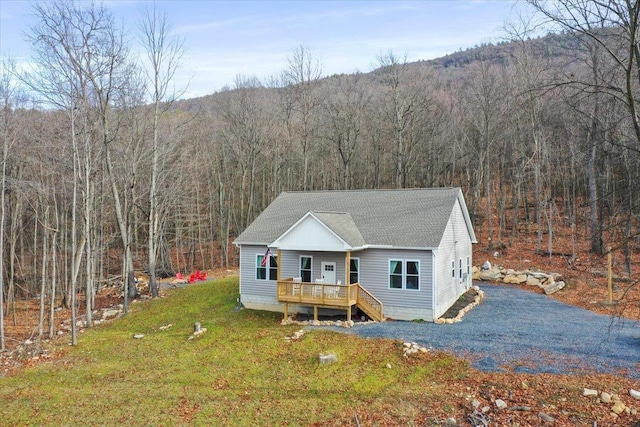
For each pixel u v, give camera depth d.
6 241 34.44
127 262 30.38
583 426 10.76
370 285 22.30
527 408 11.62
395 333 18.34
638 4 7.97
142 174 38.12
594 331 17.69
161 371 16.12
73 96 22.77
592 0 8.75
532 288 28.39
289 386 14.16
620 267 27.91
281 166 53.53
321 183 58.75
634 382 12.47
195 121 53.97
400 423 11.66
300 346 17.53
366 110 53.03
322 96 53.00
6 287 34.75
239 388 14.30
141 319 24.78
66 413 13.18
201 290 30.41
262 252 24.91
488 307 23.34
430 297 20.91
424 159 53.03
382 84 58.69
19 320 27.22
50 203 34.03
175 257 49.91
